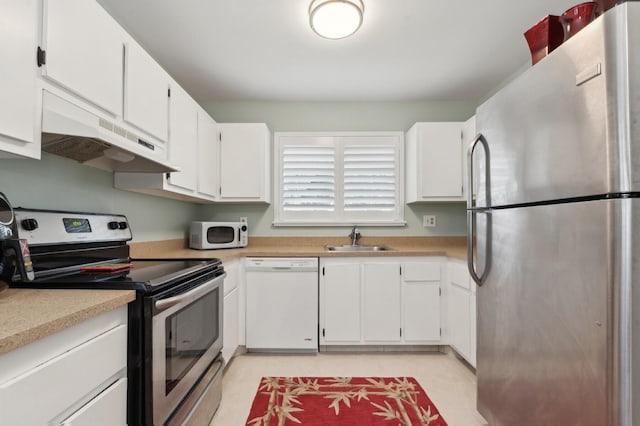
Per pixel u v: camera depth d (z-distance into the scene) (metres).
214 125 2.72
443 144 2.79
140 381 1.02
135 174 1.84
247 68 2.49
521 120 1.23
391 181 3.14
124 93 1.43
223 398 1.88
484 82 2.75
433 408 1.79
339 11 1.69
